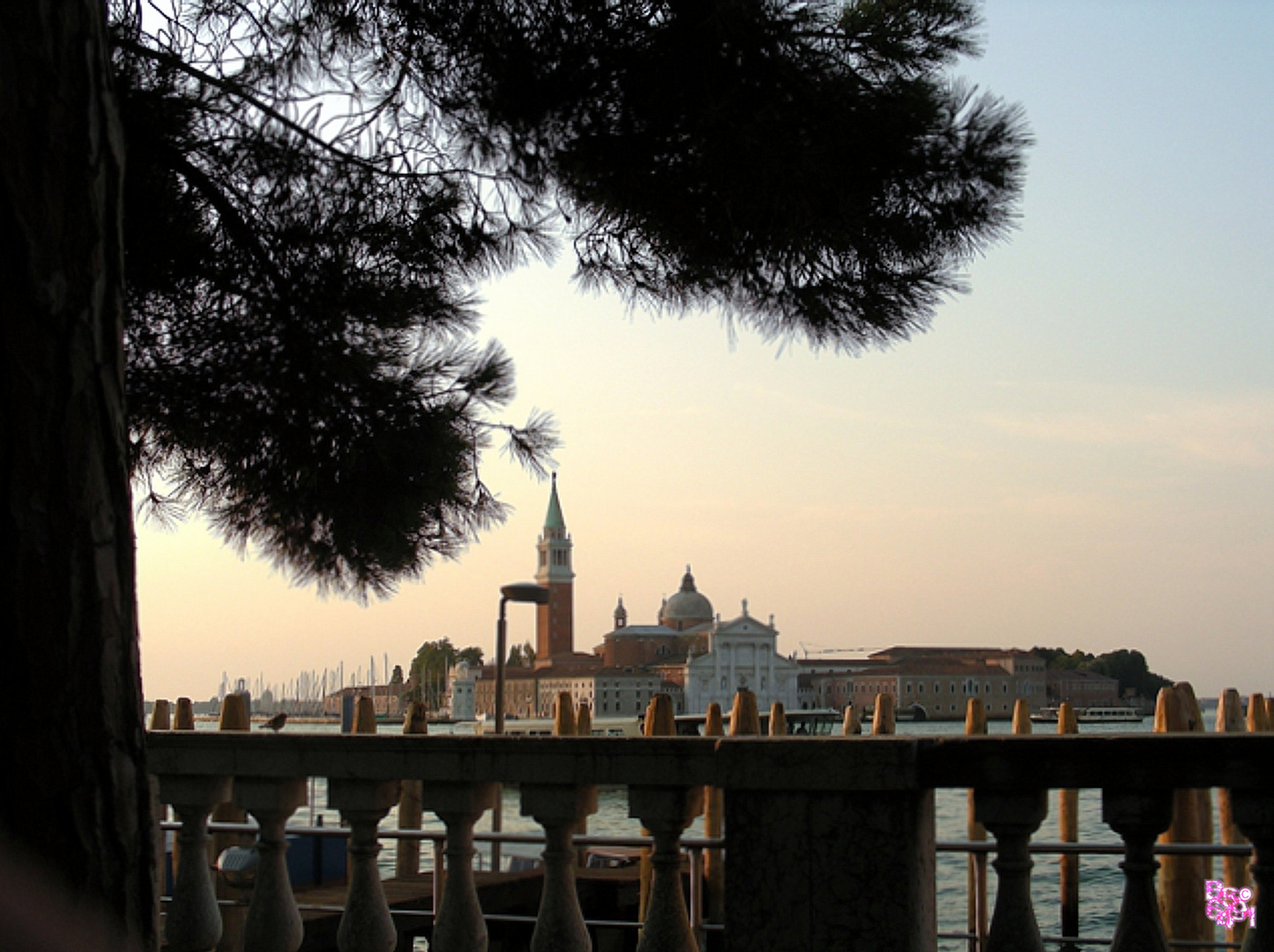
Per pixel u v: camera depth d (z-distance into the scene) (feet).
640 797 12.40
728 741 11.28
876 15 17.71
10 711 8.41
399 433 18.69
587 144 17.35
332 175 18.58
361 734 13.35
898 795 10.94
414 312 18.71
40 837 8.44
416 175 19.07
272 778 13.80
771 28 16.39
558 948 12.51
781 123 16.28
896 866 10.85
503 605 39.73
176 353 18.71
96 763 8.71
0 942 8.23
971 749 10.97
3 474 8.41
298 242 18.13
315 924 29.27
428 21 17.85
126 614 9.07
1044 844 16.97
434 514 19.94
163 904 17.95
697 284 18.94
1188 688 29.66
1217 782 10.41
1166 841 28.50
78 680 8.64
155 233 17.89
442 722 603.67
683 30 16.56
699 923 23.38
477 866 44.42
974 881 31.68
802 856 11.06
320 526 19.92
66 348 8.70
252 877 24.32
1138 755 10.60
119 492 9.10
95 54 9.12
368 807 13.44
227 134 18.20
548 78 17.15
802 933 10.99
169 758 14.10
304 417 18.57
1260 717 32.17
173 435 19.30
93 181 8.95
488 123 18.01
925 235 17.80
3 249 8.47
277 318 18.02
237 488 19.62
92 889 8.61
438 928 13.00
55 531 8.58
